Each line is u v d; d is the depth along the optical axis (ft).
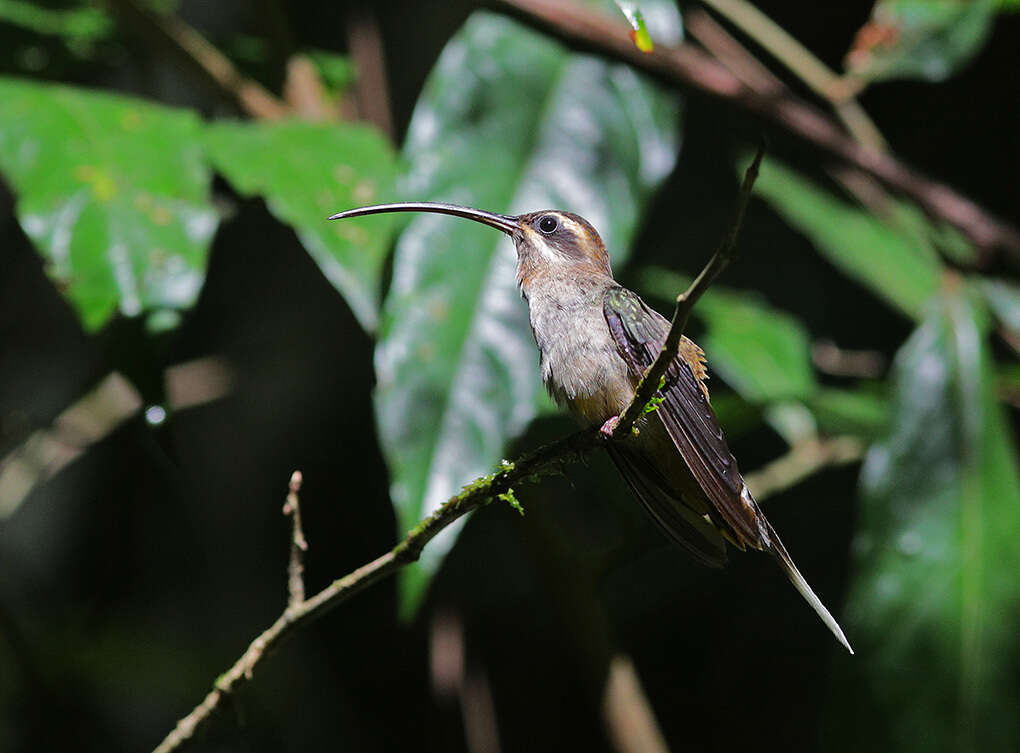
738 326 32.60
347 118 35.04
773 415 32.71
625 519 28.66
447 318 24.91
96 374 39.11
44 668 40.73
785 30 46.65
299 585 19.80
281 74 34.73
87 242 23.39
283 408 47.52
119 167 24.70
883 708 25.17
